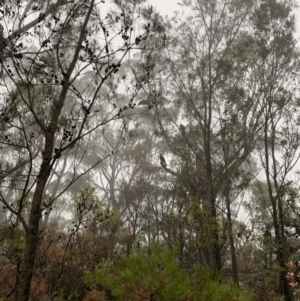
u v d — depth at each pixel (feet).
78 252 25.94
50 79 14.57
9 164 15.71
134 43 15.05
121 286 12.14
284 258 29.22
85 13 15.64
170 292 11.29
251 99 34.04
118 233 30.68
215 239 21.62
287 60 34.53
